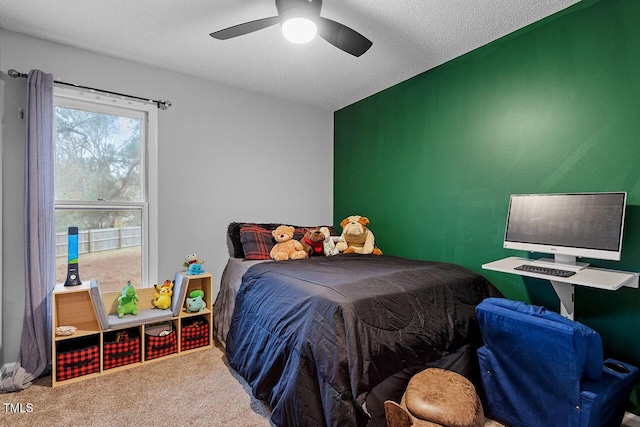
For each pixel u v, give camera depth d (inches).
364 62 109.8
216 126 124.8
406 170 124.6
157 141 111.6
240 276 105.9
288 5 67.5
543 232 79.1
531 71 88.3
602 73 75.8
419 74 119.1
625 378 60.8
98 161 103.3
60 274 97.3
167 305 103.3
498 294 92.5
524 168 90.2
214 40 95.6
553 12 83.0
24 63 91.1
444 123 111.0
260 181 136.6
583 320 78.7
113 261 105.3
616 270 71.7
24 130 90.4
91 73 100.7
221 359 96.8
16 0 76.9
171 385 81.7
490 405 69.4
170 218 114.5
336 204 159.3
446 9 81.3
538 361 58.3
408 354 64.2
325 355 58.7
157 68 112.1
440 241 112.7
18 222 89.5
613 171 74.4
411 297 72.8
